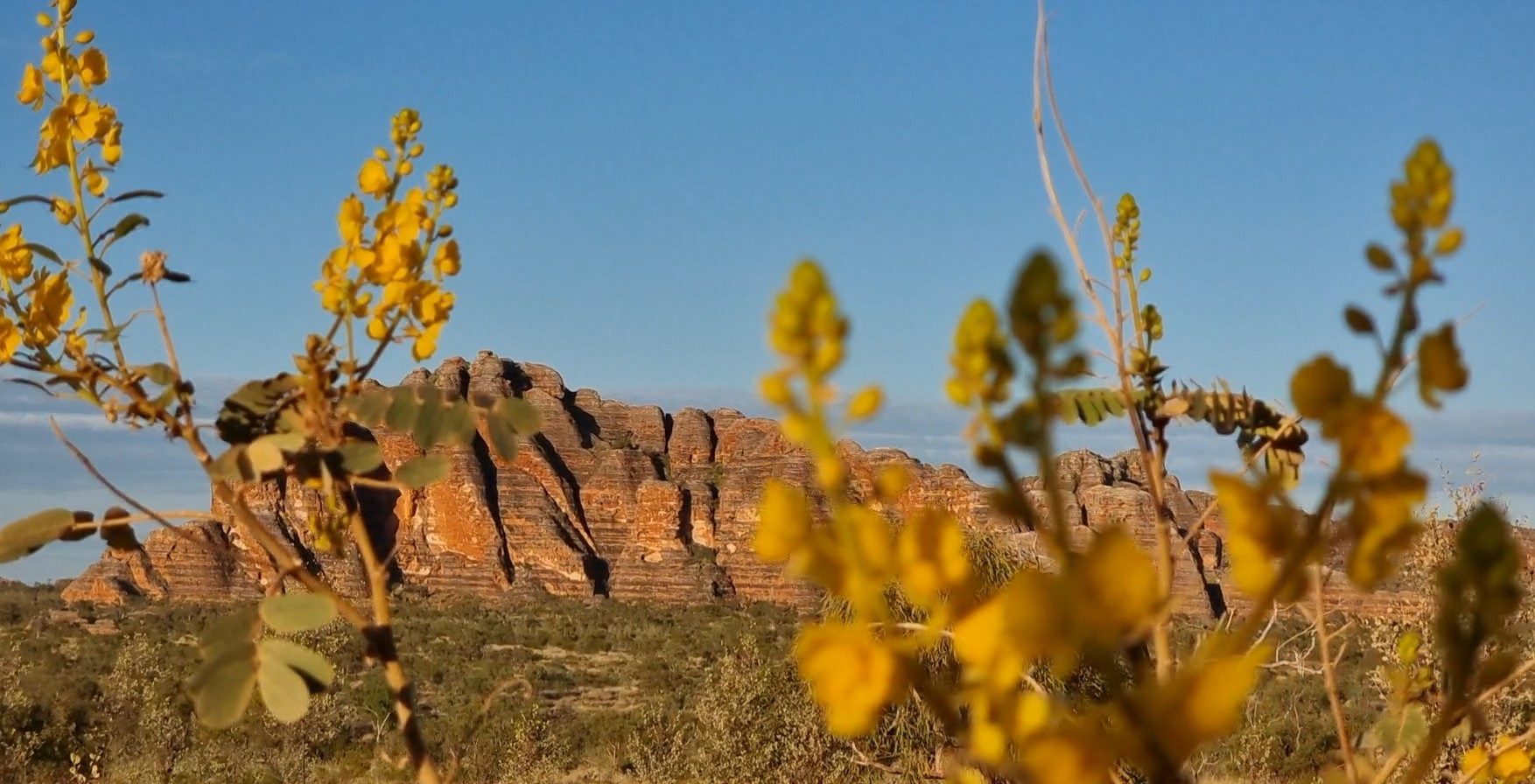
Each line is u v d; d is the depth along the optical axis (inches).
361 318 110.0
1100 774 34.4
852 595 39.6
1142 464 102.5
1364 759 101.0
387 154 112.7
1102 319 105.4
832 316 38.8
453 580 3690.9
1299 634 125.2
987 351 36.2
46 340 114.0
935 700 37.6
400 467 110.0
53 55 123.9
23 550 108.1
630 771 1347.2
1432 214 40.9
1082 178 105.7
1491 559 43.2
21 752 1146.0
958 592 38.8
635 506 3858.3
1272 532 38.3
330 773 1074.7
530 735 1334.9
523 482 3828.7
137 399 111.0
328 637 896.9
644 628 3097.9
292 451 109.7
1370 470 37.6
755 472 3907.5
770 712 813.2
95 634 2532.0
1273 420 112.0
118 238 118.8
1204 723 34.4
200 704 97.3
